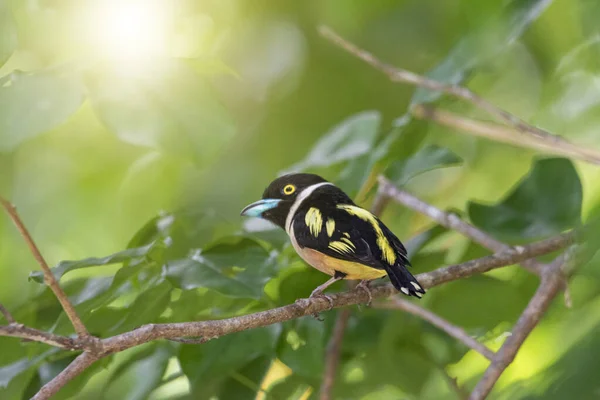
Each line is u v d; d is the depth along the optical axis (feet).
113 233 16.47
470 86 16.53
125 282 15.39
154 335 15.12
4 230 16.21
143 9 15.17
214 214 15.61
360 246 15.51
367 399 16.10
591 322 15.61
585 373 15.03
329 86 16.57
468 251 15.83
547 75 16.31
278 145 16.55
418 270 15.79
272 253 15.66
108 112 15.14
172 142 15.16
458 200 16.60
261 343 15.55
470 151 16.56
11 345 15.40
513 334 15.52
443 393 16.12
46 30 15.48
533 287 15.83
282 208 15.69
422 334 15.87
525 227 15.71
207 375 15.55
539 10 15.62
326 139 15.84
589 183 16.28
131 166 16.46
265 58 16.53
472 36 15.70
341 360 15.81
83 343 15.07
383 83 16.55
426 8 16.38
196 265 15.39
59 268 15.33
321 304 15.35
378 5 16.35
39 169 16.37
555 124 16.46
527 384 15.35
